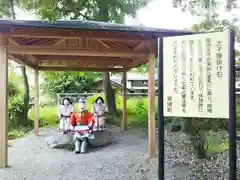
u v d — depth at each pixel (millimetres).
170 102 3010
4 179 4148
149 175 4320
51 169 4707
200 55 2855
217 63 2766
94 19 10047
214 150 5348
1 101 4723
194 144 5168
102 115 7914
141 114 11250
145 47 5504
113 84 14703
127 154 5797
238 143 6172
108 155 5738
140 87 18906
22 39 5703
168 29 4789
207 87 2811
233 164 2693
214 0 6988
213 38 2789
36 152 6066
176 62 2982
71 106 8055
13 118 9516
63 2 9312
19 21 4340
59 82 12789
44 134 8523
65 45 5852
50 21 4395
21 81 10711
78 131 6410
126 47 6199
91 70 9078
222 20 7117
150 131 5379
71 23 4629
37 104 8375
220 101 2746
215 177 4191
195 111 2869
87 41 5723
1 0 9664
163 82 3051
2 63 4734
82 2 9688
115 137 7895
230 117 2689
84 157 5590
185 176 4297
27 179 4164
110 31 4539
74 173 4484
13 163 5074
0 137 4750
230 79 2689
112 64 8758
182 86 2943
